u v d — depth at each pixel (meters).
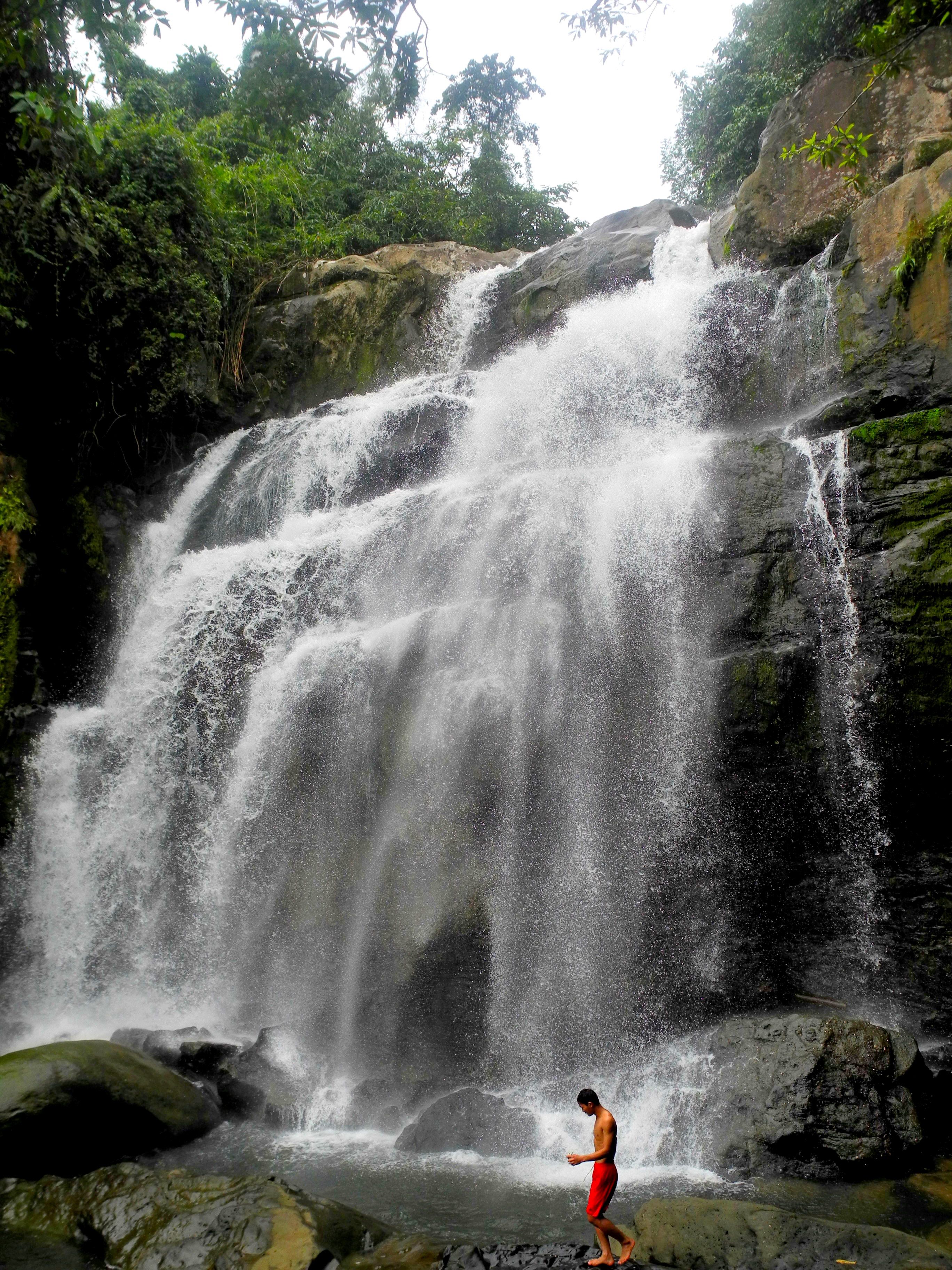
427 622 11.11
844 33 15.73
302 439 15.84
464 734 10.08
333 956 9.62
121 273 15.10
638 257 15.65
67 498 14.60
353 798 10.52
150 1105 7.51
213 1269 5.27
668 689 9.34
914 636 8.38
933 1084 7.09
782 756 8.73
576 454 13.50
